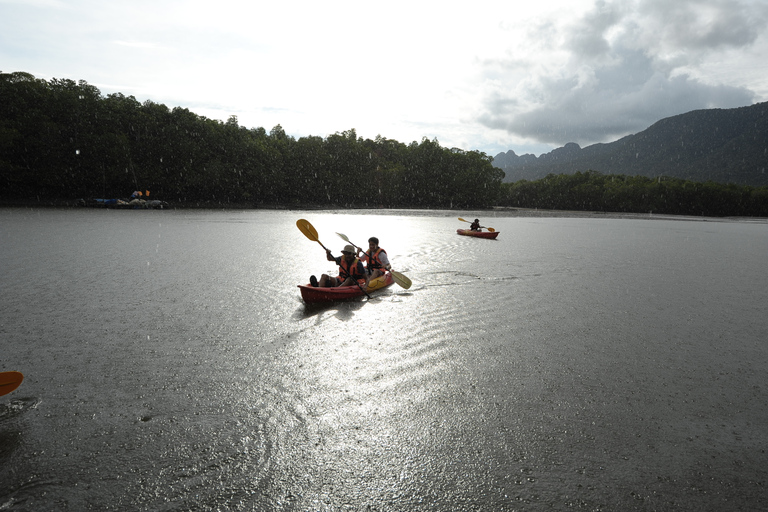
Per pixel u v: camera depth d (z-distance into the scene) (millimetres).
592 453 4031
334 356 6266
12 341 6559
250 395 5023
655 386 5496
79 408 4645
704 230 42156
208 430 4285
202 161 55344
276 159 63094
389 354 6387
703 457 4012
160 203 49469
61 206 44562
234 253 15867
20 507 3221
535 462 3881
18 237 18953
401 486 3541
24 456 3820
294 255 15594
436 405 4883
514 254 17750
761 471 3826
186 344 6598
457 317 8328
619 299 10164
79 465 3715
